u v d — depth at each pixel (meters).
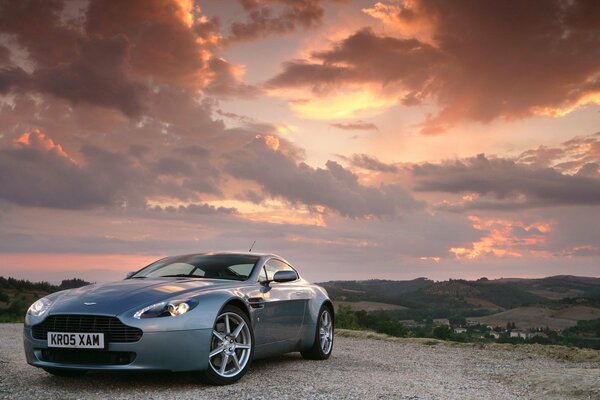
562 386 5.53
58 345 4.89
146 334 4.76
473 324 181.38
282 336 6.37
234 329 5.53
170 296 5.11
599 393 5.19
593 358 8.40
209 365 5.03
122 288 5.34
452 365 7.60
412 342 10.89
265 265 6.56
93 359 4.88
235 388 5.02
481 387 5.66
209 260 6.54
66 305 5.03
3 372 5.93
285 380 5.51
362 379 5.74
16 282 137.00
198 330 4.97
